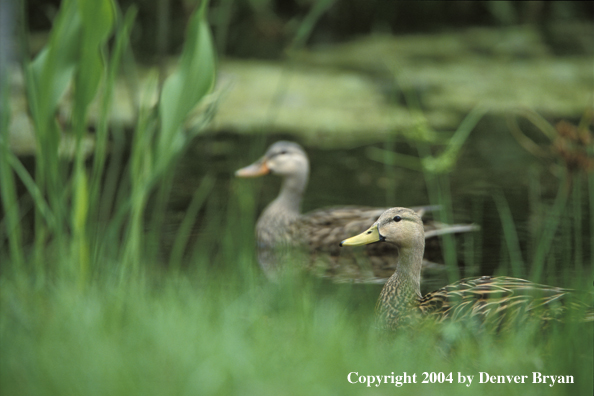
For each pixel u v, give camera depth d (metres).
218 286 8.74
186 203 13.48
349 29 34.38
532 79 24.81
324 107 20.81
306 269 11.16
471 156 16.81
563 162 13.16
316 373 5.93
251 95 21.48
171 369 5.87
